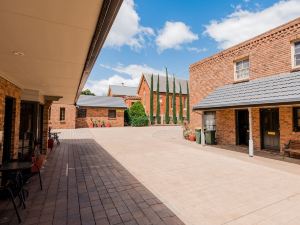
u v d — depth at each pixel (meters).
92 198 4.91
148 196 5.04
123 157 9.64
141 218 3.97
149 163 8.42
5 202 4.64
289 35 9.67
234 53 12.74
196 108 12.66
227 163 8.34
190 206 4.49
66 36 2.92
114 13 2.26
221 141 13.48
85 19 2.42
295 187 5.59
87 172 7.12
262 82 10.26
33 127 8.05
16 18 2.40
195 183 5.97
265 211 4.24
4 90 5.50
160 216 4.05
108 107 31.28
